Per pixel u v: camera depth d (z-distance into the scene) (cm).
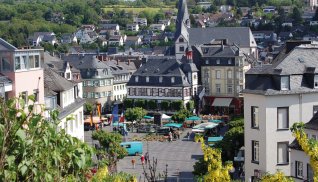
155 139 12756
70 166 1814
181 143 12238
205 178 3356
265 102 6116
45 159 1689
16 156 1627
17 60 5434
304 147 2869
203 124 12675
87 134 13062
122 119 13575
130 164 9638
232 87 17825
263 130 6156
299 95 6203
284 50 8119
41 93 5816
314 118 5641
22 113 1705
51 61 15800
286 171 6178
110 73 19175
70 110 6950
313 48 6656
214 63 17962
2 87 5038
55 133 1756
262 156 6197
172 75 17425
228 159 7831
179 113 14650
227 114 17575
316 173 2838
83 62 18862
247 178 6388
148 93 17662
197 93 17838
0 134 1588
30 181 1664
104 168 2675
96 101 18562
